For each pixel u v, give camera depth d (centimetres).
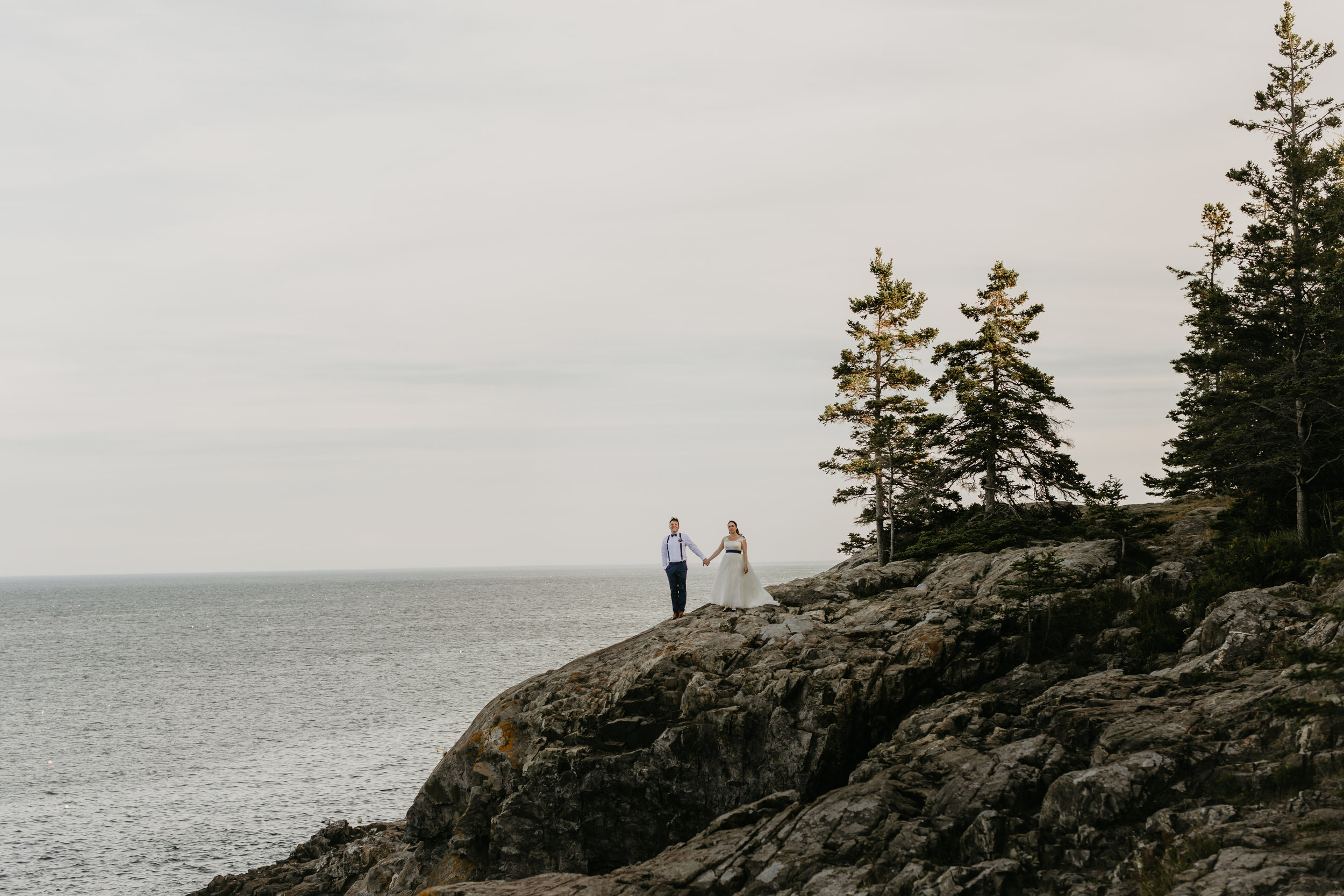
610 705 1938
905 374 3731
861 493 3744
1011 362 3375
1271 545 1936
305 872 2897
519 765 1925
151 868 3322
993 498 3375
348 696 6788
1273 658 1427
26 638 12344
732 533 2322
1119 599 1948
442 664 8475
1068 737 1353
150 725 5866
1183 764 1154
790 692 1741
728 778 1744
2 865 3347
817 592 2520
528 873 1834
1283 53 3069
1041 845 1118
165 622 15138
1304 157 2908
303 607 19250
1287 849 923
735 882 1238
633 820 1814
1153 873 982
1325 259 2492
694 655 1959
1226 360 2716
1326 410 2317
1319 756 1062
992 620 1903
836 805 1324
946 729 1530
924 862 1129
